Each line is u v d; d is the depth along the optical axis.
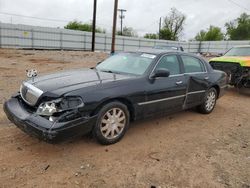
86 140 4.11
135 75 4.46
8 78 9.38
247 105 7.48
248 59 8.69
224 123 5.55
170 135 4.63
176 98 4.98
